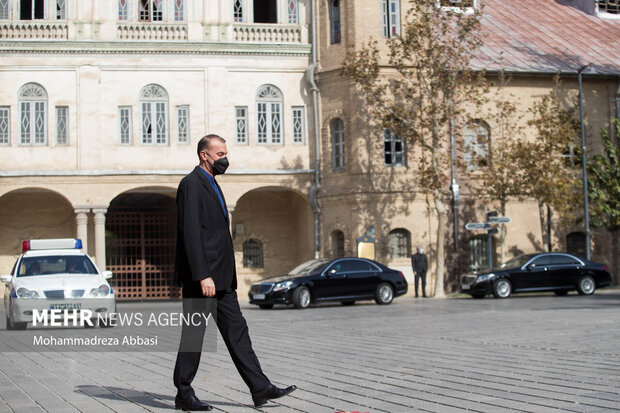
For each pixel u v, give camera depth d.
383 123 31.27
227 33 34.72
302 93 35.31
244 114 34.88
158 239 36.50
